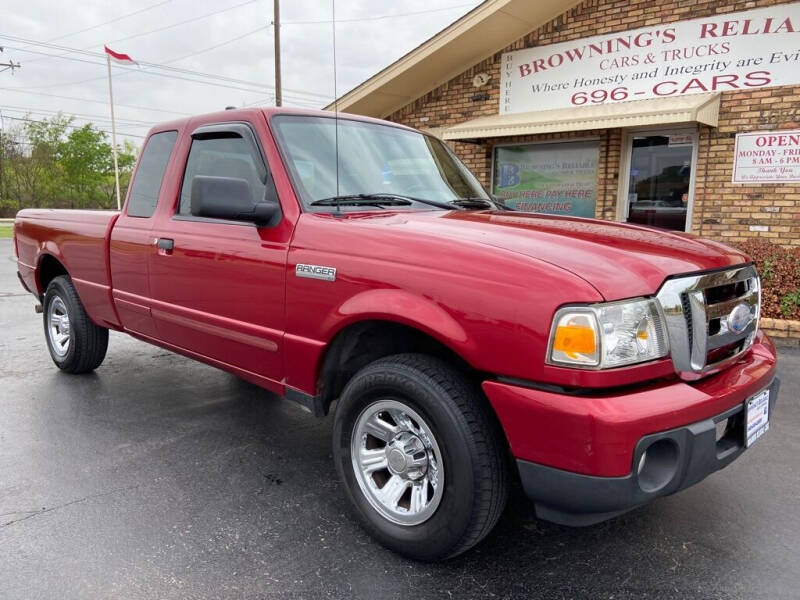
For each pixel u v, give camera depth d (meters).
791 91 7.71
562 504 2.13
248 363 3.26
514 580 2.43
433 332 2.31
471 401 2.32
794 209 7.84
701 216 8.52
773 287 6.52
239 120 3.41
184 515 2.90
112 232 4.22
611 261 2.24
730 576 2.45
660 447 2.12
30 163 54.97
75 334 4.87
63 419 4.13
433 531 2.40
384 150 3.61
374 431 2.66
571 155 9.83
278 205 3.04
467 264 2.31
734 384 2.35
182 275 3.56
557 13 9.40
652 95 8.74
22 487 3.14
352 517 2.90
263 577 2.43
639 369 2.10
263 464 3.49
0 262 14.96
